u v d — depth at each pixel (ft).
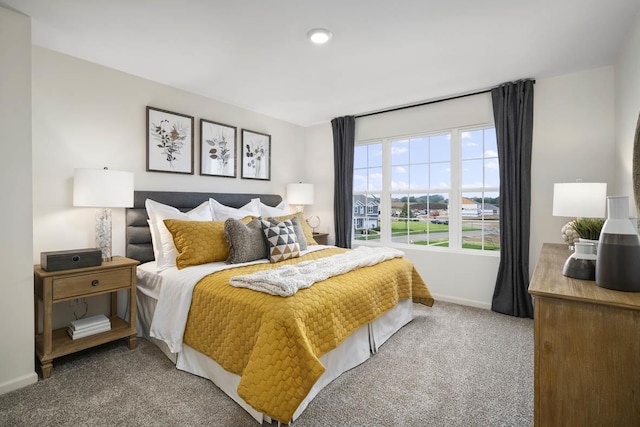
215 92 11.25
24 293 6.45
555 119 9.89
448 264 12.05
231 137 12.47
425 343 8.34
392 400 5.92
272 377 4.94
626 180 7.93
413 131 12.75
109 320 8.30
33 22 6.81
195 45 7.88
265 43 7.76
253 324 5.53
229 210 10.65
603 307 3.70
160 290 7.79
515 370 6.99
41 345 7.16
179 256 8.12
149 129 10.00
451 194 12.09
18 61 6.35
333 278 7.13
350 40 7.64
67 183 8.38
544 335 4.03
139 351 7.84
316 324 5.70
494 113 10.68
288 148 15.21
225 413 5.52
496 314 10.55
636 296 3.76
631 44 7.15
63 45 7.88
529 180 10.18
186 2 6.12
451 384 6.45
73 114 8.48
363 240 14.53
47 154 8.05
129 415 5.47
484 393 6.15
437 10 6.40
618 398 3.66
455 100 11.76
